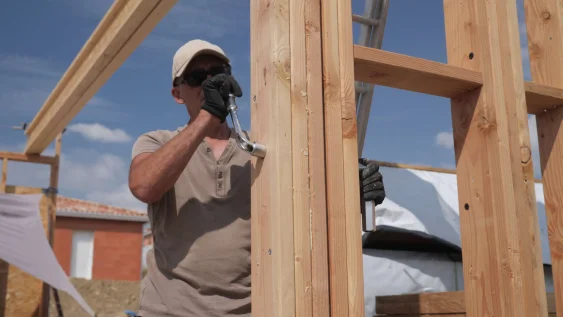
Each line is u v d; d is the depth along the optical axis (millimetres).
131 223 22125
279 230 1335
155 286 1835
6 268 8484
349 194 1442
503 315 1619
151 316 1797
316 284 1351
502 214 1667
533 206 1724
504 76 1771
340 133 1467
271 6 1464
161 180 1680
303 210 1371
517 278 1625
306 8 1500
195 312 1739
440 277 3408
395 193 3469
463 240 1778
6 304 8375
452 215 3520
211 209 1829
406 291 3293
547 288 3578
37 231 8109
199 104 1967
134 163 1853
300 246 1351
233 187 1852
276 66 1423
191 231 1812
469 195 1775
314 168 1408
